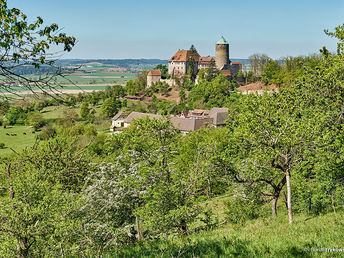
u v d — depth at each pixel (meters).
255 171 19.75
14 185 15.45
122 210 19.75
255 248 10.05
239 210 23.69
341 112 19.02
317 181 20.23
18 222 13.68
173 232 18.14
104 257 10.97
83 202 17.92
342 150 17.61
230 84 157.75
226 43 197.38
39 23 6.52
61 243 13.76
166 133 22.64
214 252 9.81
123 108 169.38
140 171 19.66
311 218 17.41
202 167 20.08
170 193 18.73
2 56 6.14
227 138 22.95
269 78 127.50
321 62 23.23
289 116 19.88
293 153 18.05
